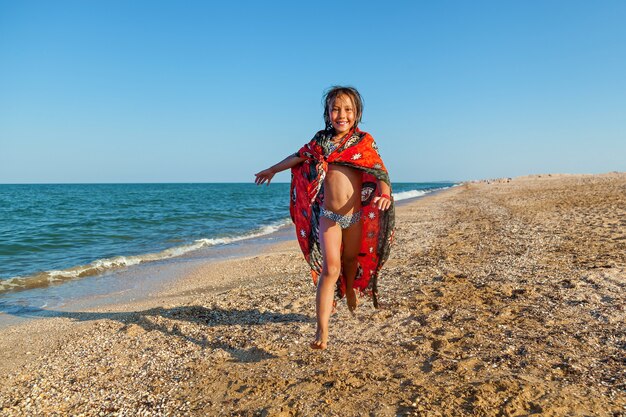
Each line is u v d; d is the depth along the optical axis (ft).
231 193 254.88
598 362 11.03
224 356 13.21
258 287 22.71
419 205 83.66
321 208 11.99
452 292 18.04
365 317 15.66
